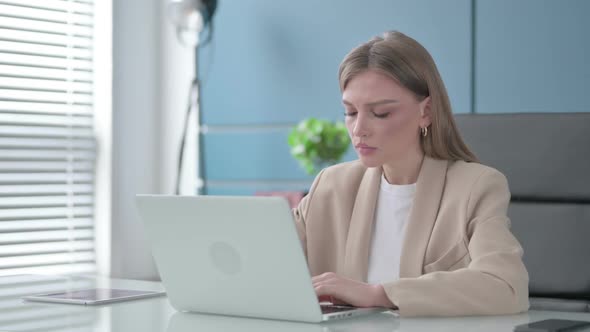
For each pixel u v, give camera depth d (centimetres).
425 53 174
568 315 150
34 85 434
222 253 144
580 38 360
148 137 481
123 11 466
